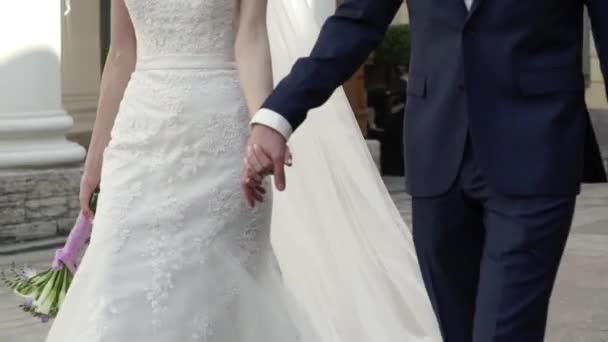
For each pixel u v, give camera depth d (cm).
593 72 1920
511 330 297
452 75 308
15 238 894
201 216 382
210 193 382
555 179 300
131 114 390
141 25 390
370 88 1434
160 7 385
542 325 303
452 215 316
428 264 326
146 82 390
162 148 384
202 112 383
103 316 369
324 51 316
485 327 301
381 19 320
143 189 383
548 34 303
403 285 561
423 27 317
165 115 383
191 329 375
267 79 385
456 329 328
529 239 298
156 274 375
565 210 302
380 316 552
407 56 1407
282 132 310
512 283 298
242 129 388
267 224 400
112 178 389
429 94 315
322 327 543
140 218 379
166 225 379
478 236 321
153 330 371
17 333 626
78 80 1264
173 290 375
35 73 916
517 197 301
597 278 792
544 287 300
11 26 906
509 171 301
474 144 304
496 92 304
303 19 546
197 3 384
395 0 321
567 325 652
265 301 394
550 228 300
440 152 312
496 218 305
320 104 316
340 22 320
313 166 553
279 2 540
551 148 301
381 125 1416
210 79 387
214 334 379
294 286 548
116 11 404
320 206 553
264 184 394
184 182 382
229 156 386
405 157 324
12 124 903
